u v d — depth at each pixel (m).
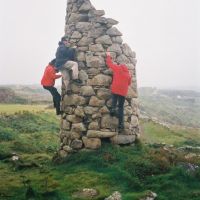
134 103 13.51
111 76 12.79
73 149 12.72
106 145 12.51
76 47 13.19
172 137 33.25
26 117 36.16
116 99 12.44
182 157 12.01
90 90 12.71
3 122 31.36
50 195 9.72
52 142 25.50
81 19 13.36
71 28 13.57
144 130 35.59
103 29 13.10
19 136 25.23
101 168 11.30
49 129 31.84
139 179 10.24
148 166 10.73
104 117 12.57
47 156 15.94
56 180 10.91
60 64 12.82
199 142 30.69
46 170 12.18
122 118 12.55
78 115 12.72
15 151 18.64
